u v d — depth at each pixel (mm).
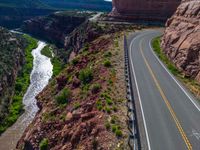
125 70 43625
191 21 53062
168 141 26203
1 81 72500
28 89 82062
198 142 26188
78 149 28953
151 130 28156
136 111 32438
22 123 60906
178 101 35844
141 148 25016
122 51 58062
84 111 35062
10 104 70000
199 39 45625
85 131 30438
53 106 44781
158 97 36875
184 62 46781
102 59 52312
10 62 91188
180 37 53781
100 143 26906
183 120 30562
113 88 37969
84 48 70188
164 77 45188
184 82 42969
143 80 43344
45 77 94062
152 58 56719
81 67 56094
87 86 43031
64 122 36469
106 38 73812
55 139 34875
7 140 53719
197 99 36812
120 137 26625
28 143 39531
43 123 40062
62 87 53594
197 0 55562
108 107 32125
